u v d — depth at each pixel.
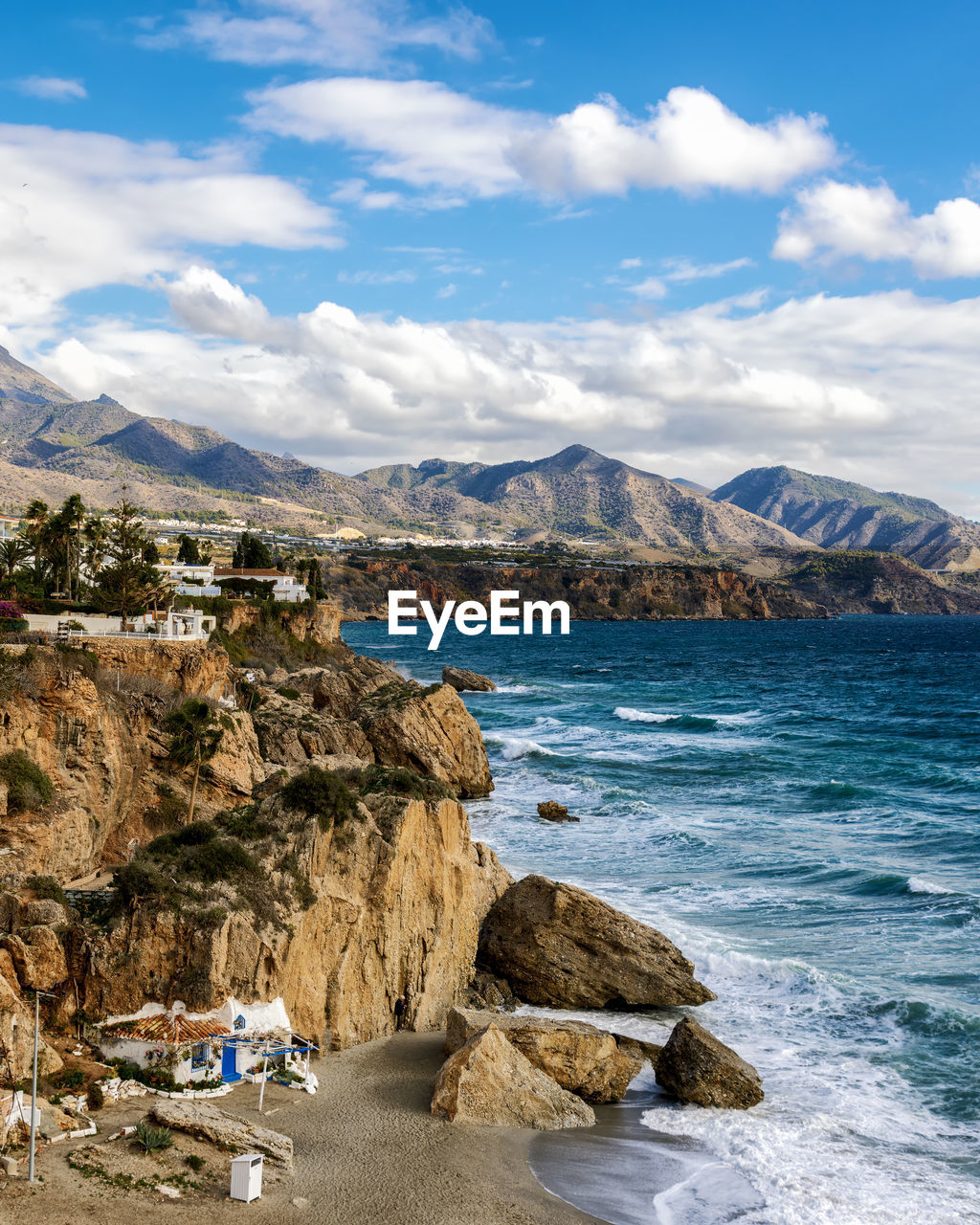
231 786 47.38
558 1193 25.73
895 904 48.12
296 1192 23.94
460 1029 32.72
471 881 40.56
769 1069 33.28
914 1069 32.66
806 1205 25.47
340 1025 33.31
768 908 48.06
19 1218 20.66
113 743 43.00
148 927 29.59
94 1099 25.98
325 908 33.19
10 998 25.88
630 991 38.75
